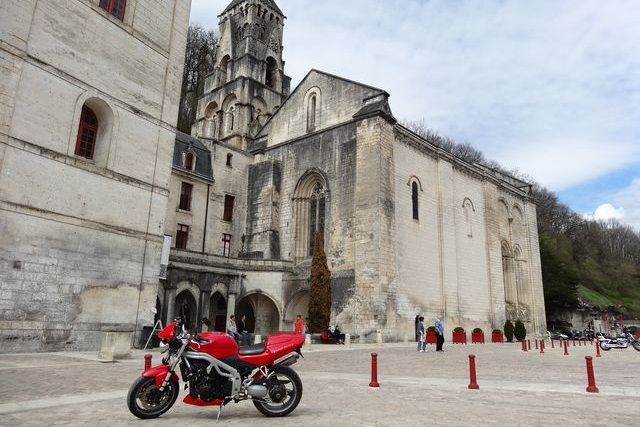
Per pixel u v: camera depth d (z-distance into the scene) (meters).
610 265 92.75
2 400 8.23
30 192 17.52
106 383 10.38
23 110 17.52
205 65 60.88
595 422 6.97
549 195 92.38
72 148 19.16
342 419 7.07
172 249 28.42
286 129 37.81
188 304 29.86
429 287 33.03
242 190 37.97
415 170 34.28
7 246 16.67
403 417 7.22
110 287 20.02
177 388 7.44
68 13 19.39
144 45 22.75
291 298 31.58
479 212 41.09
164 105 23.53
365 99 32.16
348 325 28.38
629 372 14.50
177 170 32.81
